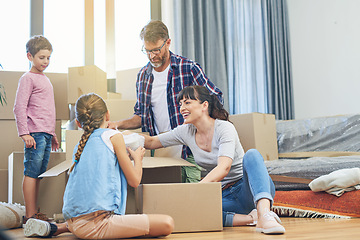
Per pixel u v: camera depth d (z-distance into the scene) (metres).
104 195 1.49
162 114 2.33
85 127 1.61
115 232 1.46
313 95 4.92
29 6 3.64
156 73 2.35
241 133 2.95
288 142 3.59
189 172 2.19
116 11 4.04
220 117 1.90
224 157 1.76
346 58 4.69
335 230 1.60
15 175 2.56
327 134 3.48
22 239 1.56
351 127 3.44
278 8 4.92
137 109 2.42
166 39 2.22
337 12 4.79
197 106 1.86
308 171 2.62
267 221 1.50
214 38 4.31
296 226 1.81
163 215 1.50
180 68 2.29
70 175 1.57
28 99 2.41
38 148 2.38
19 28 3.59
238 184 1.85
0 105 2.95
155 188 1.62
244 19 4.66
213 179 1.69
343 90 4.70
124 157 1.57
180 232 1.63
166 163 1.88
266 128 3.04
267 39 4.70
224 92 4.22
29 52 2.48
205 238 1.40
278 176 2.70
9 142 2.97
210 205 1.66
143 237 1.50
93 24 3.85
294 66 5.08
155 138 2.01
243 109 4.48
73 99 2.80
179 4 4.08
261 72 4.66
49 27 3.71
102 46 3.96
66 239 1.55
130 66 4.02
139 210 1.84
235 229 1.70
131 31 4.06
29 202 2.31
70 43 3.78
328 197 2.35
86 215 1.47
